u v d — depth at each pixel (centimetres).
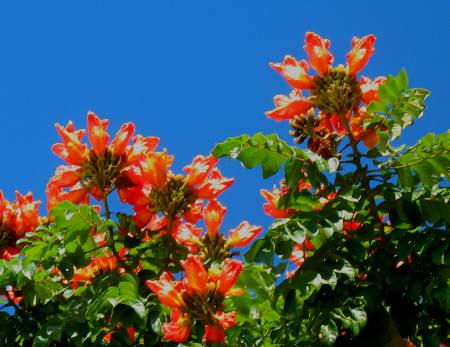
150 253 321
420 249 303
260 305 319
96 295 303
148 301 306
